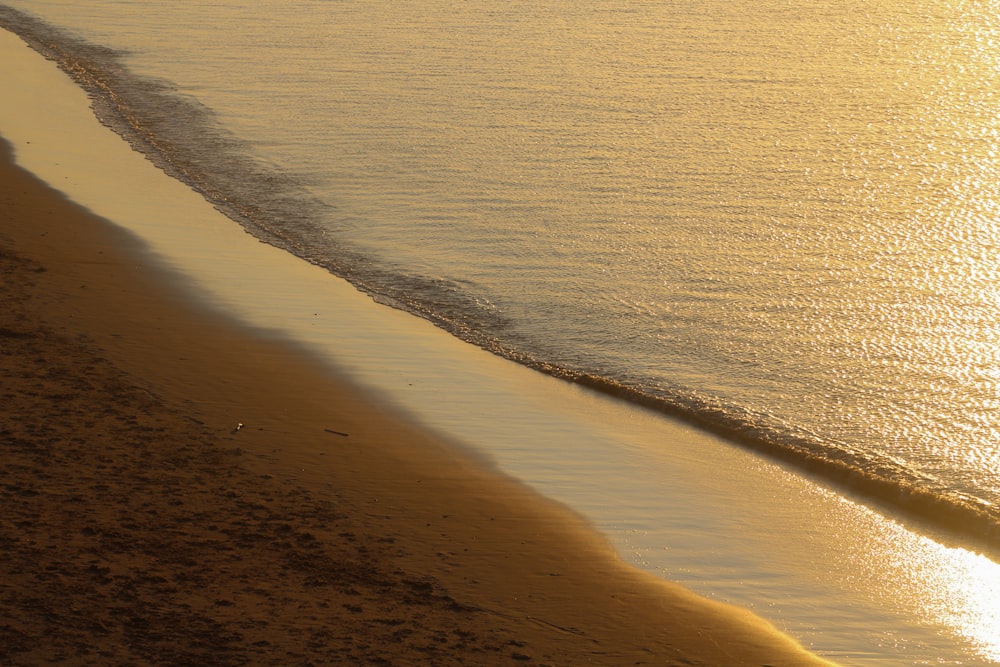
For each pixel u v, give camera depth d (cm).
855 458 2194
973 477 2161
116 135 4294
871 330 2811
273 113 4625
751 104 4922
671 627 1609
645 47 5991
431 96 4900
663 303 2942
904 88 5262
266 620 1523
